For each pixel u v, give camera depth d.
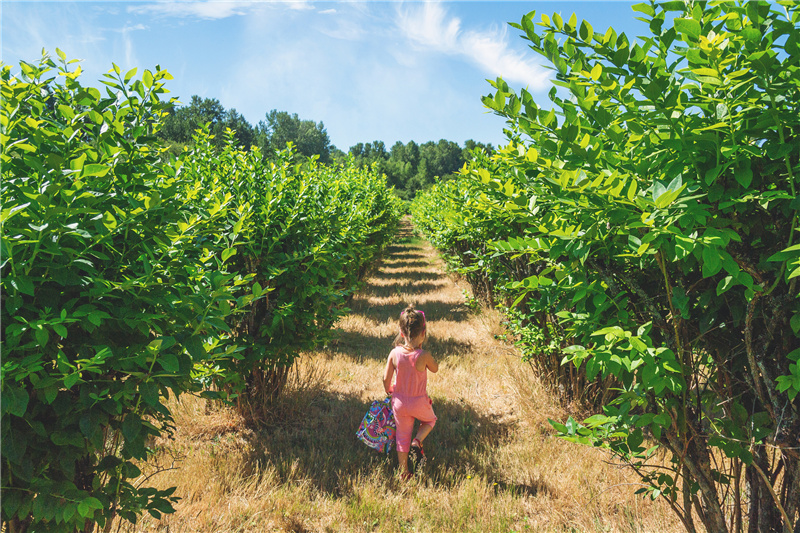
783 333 1.72
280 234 4.34
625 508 3.22
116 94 2.02
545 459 3.89
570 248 1.70
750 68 1.40
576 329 2.01
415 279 14.98
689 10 1.63
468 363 6.46
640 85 1.55
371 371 6.30
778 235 1.65
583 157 1.57
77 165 1.62
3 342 1.47
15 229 1.48
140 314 1.73
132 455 1.82
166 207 2.11
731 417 1.90
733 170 1.51
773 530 2.00
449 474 3.75
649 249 1.54
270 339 4.35
